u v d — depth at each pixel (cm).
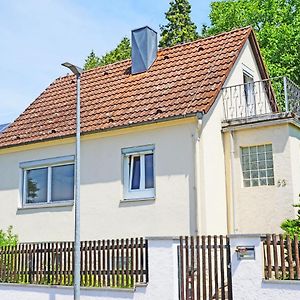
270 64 2619
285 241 867
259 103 1642
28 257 1215
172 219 1325
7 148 1708
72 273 1134
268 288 859
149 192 1391
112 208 1445
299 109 1475
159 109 1406
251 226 1344
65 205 1560
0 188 1730
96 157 1506
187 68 1588
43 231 1595
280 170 1323
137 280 1030
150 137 1405
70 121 1645
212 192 1319
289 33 2641
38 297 1156
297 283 834
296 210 1284
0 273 1255
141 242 1040
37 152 1655
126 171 1448
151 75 1667
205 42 1705
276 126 1343
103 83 1808
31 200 1658
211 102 1333
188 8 4322
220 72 1464
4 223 1692
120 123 1448
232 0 3027
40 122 1759
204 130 1334
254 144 1373
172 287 965
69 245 1156
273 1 2834
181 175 1328
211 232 1287
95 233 1466
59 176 1603
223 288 911
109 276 1073
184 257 977
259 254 878
